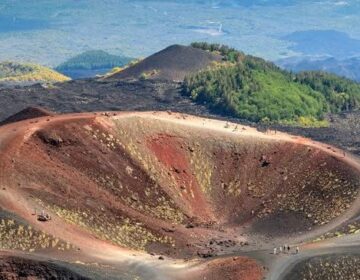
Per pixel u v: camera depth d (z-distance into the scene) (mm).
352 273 130625
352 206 170500
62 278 110562
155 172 178000
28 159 160375
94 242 137875
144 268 131625
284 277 130000
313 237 157375
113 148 178125
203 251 150250
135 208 164250
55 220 140000
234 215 174625
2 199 140000
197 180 183375
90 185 163500
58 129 173750
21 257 110875
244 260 136875
